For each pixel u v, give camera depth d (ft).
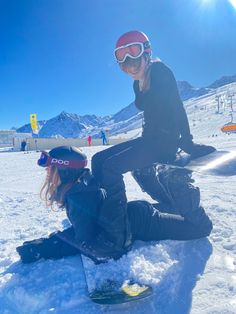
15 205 20.24
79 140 147.33
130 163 9.91
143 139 10.27
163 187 10.79
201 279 8.64
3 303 8.70
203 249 10.45
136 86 11.45
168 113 10.21
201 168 9.69
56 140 137.59
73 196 9.42
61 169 9.64
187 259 9.84
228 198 17.20
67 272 9.50
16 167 48.08
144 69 10.64
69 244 10.43
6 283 9.25
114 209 9.48
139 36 10.43
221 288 8.14
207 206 15.39
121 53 10.53
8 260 10.94
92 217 9.37
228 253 10.09
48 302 8.20
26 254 10.39
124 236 9.79
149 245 10.66
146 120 10.53
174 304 7.75
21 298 8.52
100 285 8.45
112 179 9.63
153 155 10.16
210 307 7.40
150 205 11.14
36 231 14.08
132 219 10.62
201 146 11.03
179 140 10.59
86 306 7.97
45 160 9.78
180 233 10.96
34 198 22.17
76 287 8.68
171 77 10.27
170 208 12.10
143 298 8.05
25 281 9.23
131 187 23.72
